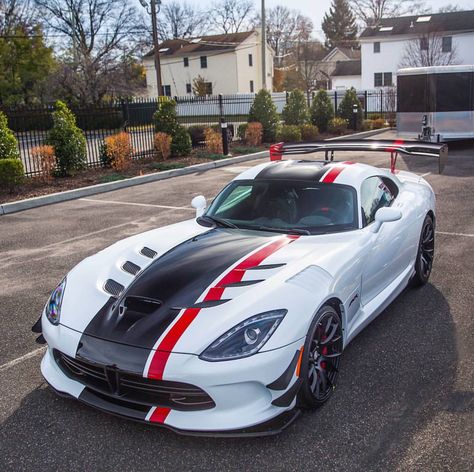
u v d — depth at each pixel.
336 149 5.72
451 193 10.24
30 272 6.54
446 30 45.69
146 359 2.99
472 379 3.72
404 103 17.56
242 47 57.50
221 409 2.98
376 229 4.33
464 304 5.06
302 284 3.36
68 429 3.28
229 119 36.06
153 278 3.57
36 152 13.14
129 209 10.30
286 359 3.03
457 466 2.85
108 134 21.33
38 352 4.37
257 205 4.55
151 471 2.90
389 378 3.77
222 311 3.13
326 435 3.15
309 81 59.97
